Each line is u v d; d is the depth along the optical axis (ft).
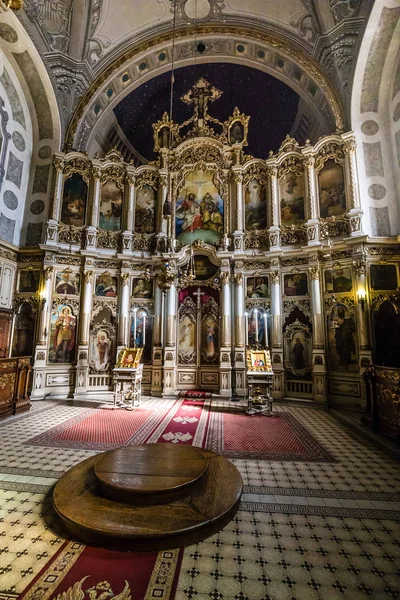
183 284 43.57
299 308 39.06
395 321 34.68
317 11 38.50
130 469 13.85
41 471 17.21
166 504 12.22
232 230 43.29
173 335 41.63
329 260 38.04
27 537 11.47
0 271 37.88
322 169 40.14
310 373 37.22
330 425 27.22
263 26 44.06
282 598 8.95
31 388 37.19
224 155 44.70
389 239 35.14
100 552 10.62
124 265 42.91
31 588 9.07
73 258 41.73
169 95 55.01
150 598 8.81
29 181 42.88
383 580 9.68
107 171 44.62
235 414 30.71
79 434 23.73
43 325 38.70
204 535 11.19
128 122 56.95
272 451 20.72
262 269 41.42
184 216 44.80
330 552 10.93
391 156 37.68
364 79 37.40
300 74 44.80
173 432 24.45
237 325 40.63
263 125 56.85
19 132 41.24
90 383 40.19
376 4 32.42
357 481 16.48
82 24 41.09
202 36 46.14
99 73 45.65
